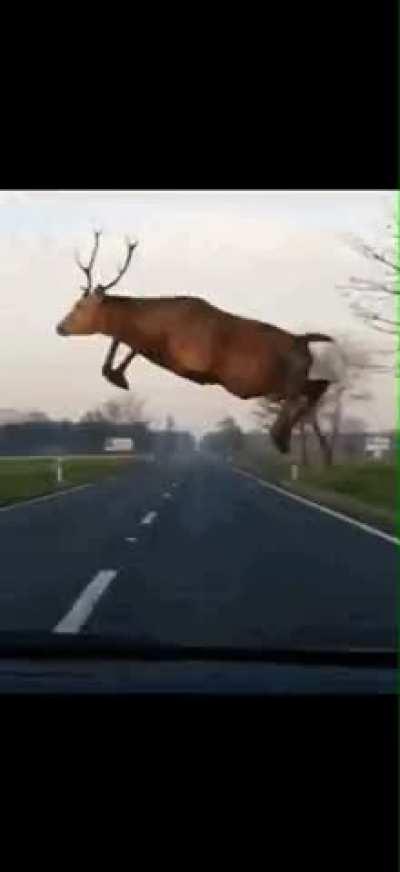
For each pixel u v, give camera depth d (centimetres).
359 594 1410
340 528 2472
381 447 3744
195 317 838
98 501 3603
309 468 4541
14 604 1314
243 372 838
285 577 1590
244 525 2559
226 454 5600
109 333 841
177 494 3997
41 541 2169
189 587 1474
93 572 1650
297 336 848
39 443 3416
